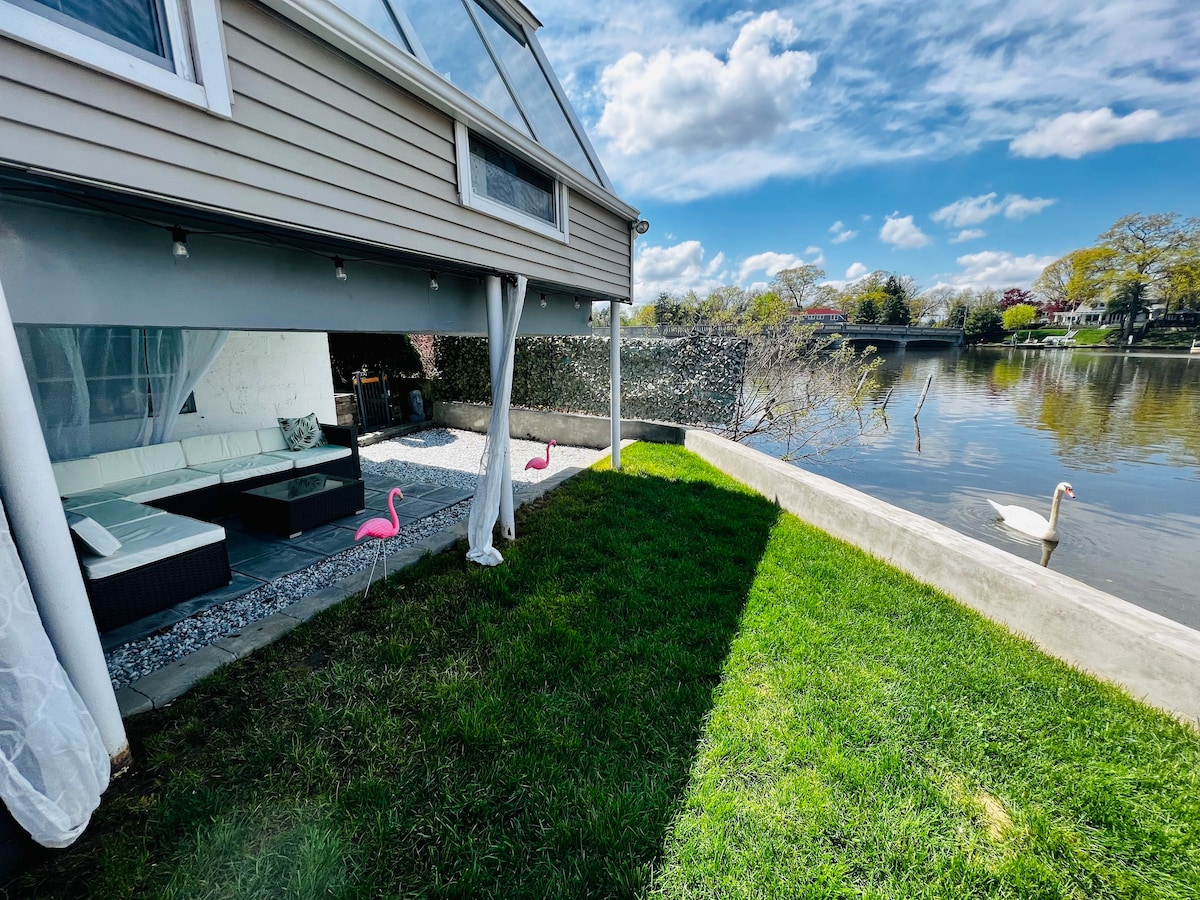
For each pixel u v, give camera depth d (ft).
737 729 7.45
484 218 11.66
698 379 32.07
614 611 10.81
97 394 15.40
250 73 6.74
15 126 4.76
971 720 7.76
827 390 39.24
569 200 15.39
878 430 47.47
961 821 6.13
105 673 6.23
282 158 7.25
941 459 38.27
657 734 7.35
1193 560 21.66
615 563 13.09
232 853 5.51
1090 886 5.42
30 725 5.04
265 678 8.54
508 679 8.54
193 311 7.63
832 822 6.02
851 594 11.71
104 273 6.51
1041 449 41.19
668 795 6.35
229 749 6.95
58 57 4.99
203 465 17.42
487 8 14.55
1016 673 8.95
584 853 5.64
